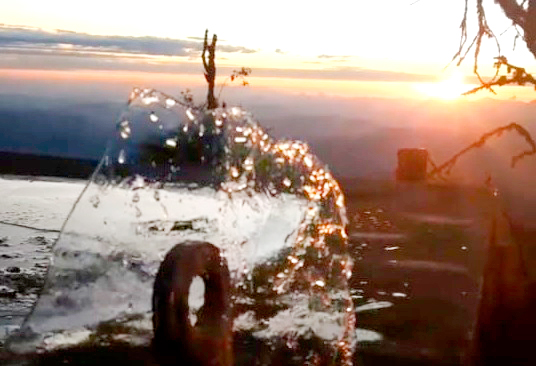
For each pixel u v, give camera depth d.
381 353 2.51
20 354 2.04
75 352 1.95
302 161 2.66
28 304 3.15
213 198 2.31
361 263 3.28
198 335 1.92
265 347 2.13
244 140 2.42
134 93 2.29
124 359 1.90
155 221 2.25
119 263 2.19
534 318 2.51
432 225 3.76
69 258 2.25
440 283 3.03
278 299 2.31
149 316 2.04
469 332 2.65
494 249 2.65
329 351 2.30
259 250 2.38
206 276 2.03
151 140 2.28
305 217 2.55
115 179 2.28
